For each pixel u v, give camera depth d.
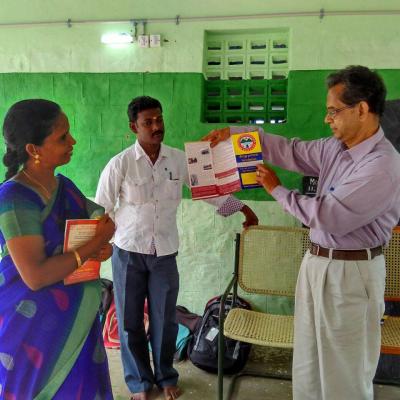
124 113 2.87
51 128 1.21
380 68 2.56
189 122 2.79
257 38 2.79
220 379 2.04
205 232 2.84
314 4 2.60
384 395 2.25
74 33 2.87
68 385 1.27
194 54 2.75
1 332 1.21
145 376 2.20
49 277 1.16
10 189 1.17
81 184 2.96
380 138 1.50
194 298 2.89
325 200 1.47
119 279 2.14
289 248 2.39
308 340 1.68
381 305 1.61
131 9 2.79
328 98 1.49
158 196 2.12
